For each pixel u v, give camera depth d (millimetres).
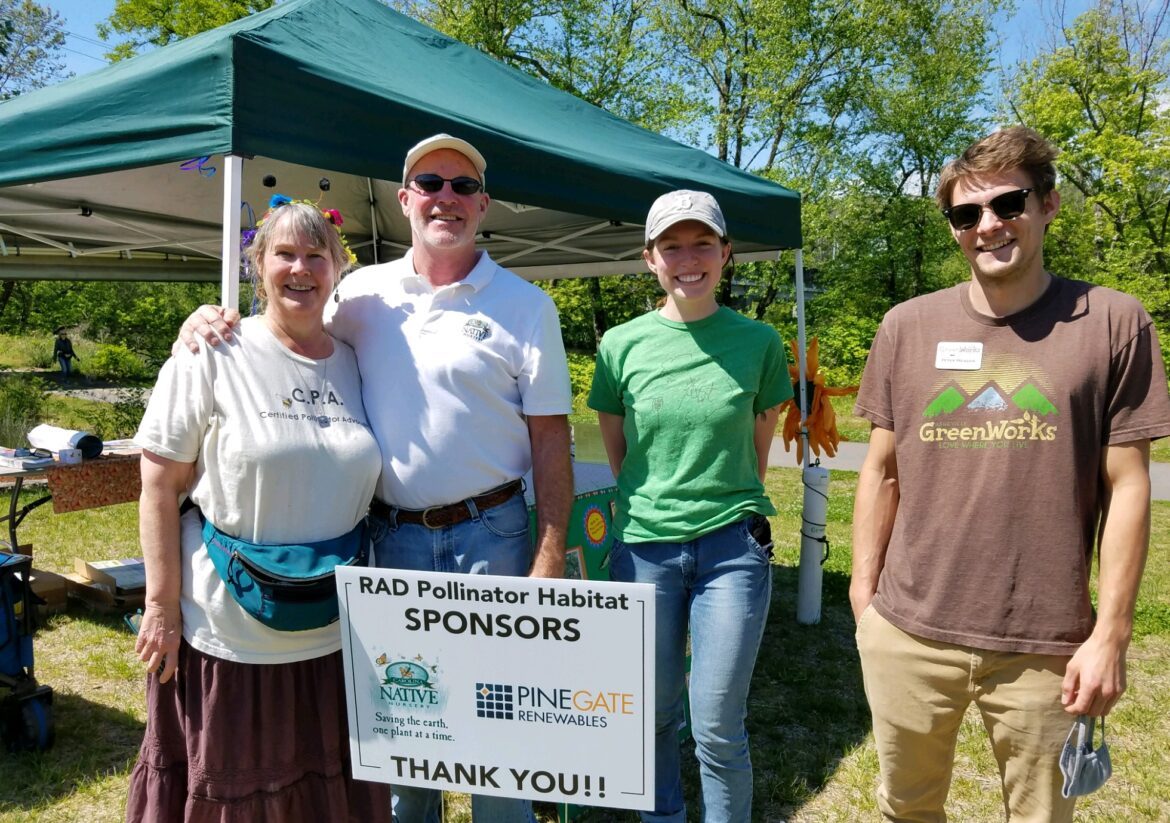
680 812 2412
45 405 12172
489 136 2930
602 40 18594
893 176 21000
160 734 1981
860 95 19328
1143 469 1658
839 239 21375
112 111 2502
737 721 2180
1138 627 4840
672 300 2289
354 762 1925
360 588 1839
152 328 16500
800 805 2963
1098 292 1703
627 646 1735
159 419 1845
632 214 3510
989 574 1771
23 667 3273
